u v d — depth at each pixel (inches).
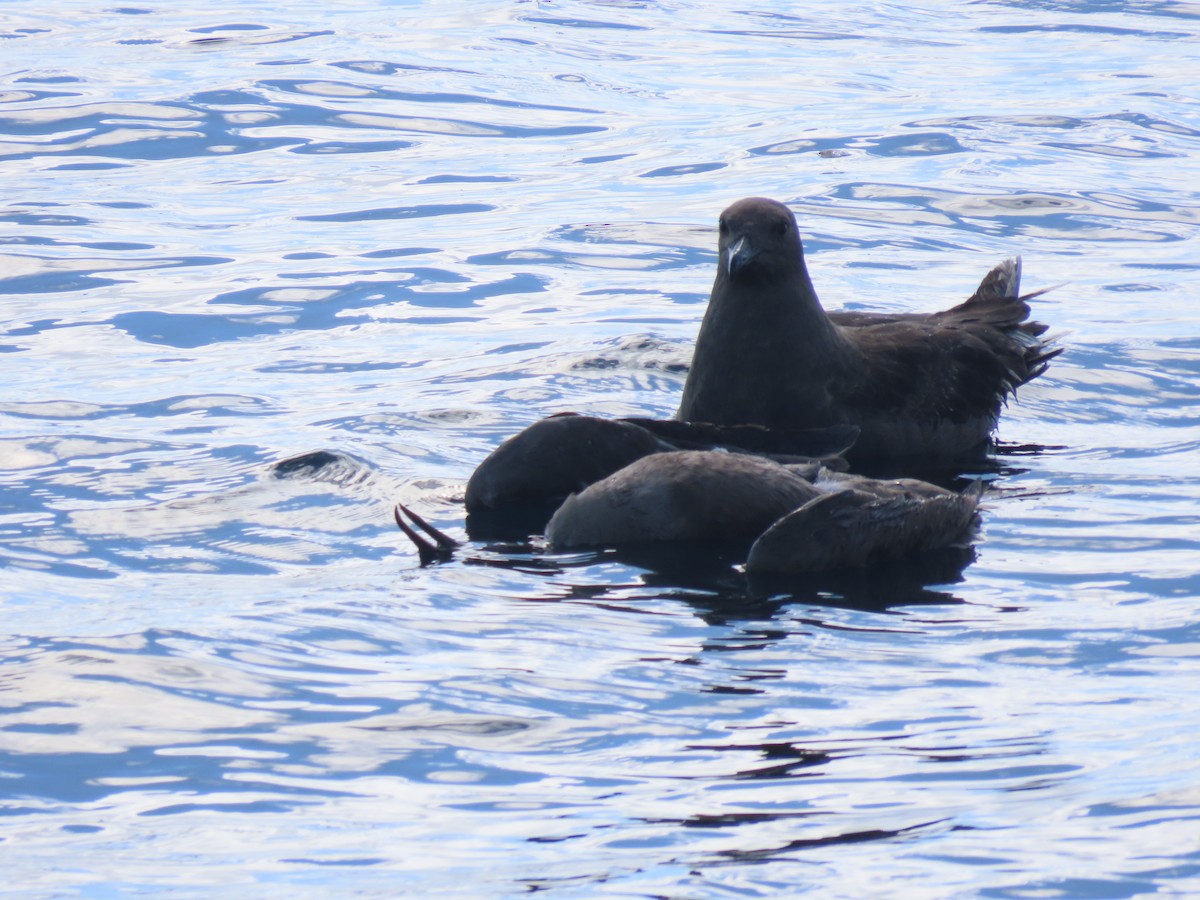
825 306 673.6
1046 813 276.2
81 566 407.5
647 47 1237.1
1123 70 1153.4
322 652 351.3
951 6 1414.9
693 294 703.1
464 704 325.7
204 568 406.9
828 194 855.1
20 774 296.8
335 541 427.8
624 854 266.4
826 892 253.0
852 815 277.4
